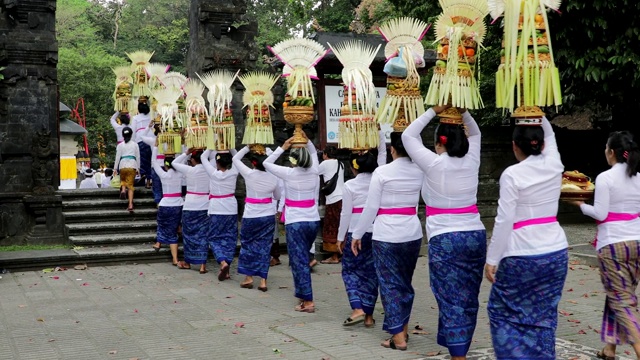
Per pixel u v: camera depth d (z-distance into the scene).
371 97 5.67
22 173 10.50
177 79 10.45
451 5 4.12
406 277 4.95
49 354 4.99
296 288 6.34
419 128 4.30
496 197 11.49
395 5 12.70
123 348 5.13
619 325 4.39
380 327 5.66
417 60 4.91
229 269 8.73
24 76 10.45
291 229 6.35
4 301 7.01
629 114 11.18
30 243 10.26
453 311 4.18
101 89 29.55
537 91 3.65
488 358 4.61
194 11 12.45
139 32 38.34
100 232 10.45
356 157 5.75
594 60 9.08
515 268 3.68
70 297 7.20
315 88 9.73
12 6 10.22
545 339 3.66
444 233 4.20
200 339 5.36
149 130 11.06
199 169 8.77
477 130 4.38
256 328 5.70
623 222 4.38
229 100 8.15
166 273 8.81
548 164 3.72
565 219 11.80
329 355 4.82
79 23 37.34
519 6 3.68
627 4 8.50
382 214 4.94
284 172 6.39
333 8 23.25
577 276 7.76
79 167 24.05
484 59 11.91
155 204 11.48
